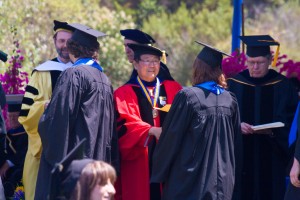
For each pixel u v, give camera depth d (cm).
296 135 1205
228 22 3797
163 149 1138
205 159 1120
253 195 1327
